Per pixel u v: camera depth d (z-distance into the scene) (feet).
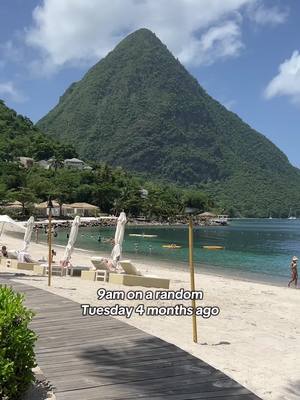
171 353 24.99
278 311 49.65
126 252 162.91
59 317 33.04
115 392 19.66
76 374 21.70
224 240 264.52
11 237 221.46
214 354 28.76
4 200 361.10
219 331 35.94
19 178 435.94
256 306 51.96
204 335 33.91
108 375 21.62
